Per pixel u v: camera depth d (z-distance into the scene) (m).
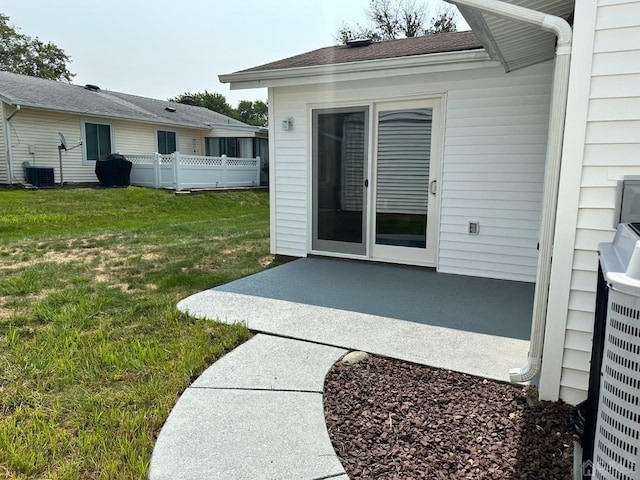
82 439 1.98
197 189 14.62
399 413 2.22
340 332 3.29
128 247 6.79
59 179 14.38
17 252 6.27
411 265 5.47
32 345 2.99
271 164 6.16
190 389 2.45
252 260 6.00
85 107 14.74
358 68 4.95
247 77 5.65
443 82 4.94
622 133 2.00
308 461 1.86
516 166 4.73
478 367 2.71
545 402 2.31
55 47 33.22
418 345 3.05
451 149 5.02
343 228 5.86
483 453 1.91
